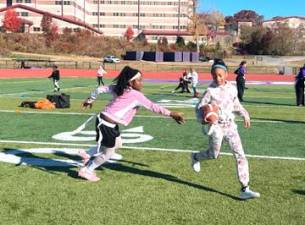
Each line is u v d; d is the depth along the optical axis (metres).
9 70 51.94
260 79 50.09
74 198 6.30
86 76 49.94
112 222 5.46
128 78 6.89
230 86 6.53
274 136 11.62
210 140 6.68
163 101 22.30
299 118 15.66
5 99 21.11
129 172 7.68
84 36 106.25
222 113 6.43
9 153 9.09
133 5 147.38
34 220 5.49
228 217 5.67
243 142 10.66
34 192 6.54
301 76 20.47
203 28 124.19
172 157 8.88
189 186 6.92
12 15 109.06
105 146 7.05
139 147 9.84
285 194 6.61
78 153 8.70
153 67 66.75
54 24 113.94
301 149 9.87
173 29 147.00
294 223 5.50
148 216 5.67
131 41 119.94
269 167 8.16
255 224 5.45
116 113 6.93
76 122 13.65
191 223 5.46
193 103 21.28
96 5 148.75
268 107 19.73
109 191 6.62
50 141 10.48
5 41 93.50
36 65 60.28
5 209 5.85
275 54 126.12
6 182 7.00
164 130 12.30
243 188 6.38
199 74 57.31
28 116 14.91
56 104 17.53
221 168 7.98
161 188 6.80
